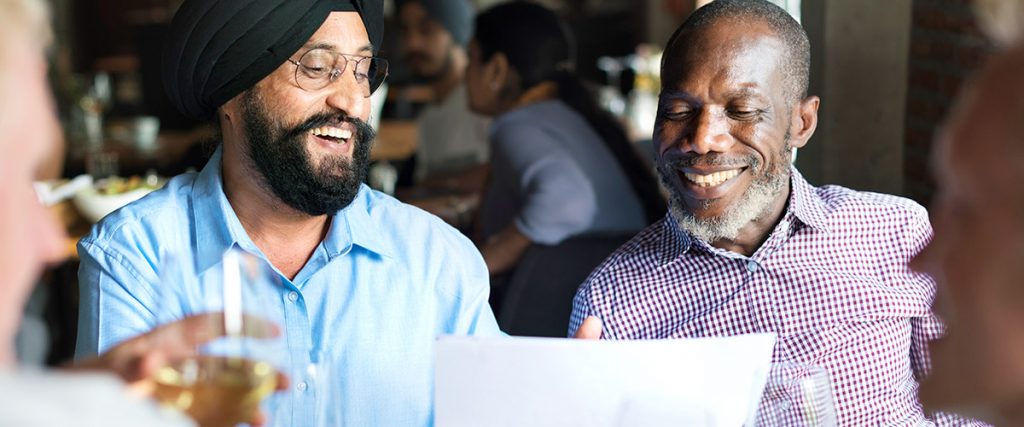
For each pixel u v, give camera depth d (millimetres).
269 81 1484
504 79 3020
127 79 6363
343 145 1518
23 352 1990
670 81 1680
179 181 1613
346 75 1508
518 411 1282
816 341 1702
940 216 741
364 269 1580
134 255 1527
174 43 1525
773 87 1648
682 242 1768
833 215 1752
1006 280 676
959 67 2580
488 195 3088
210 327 1003
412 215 1663
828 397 1154
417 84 6234
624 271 1811
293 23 1469
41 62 795
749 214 1682
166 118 5527
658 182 3156
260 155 1494
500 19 3018
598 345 1266
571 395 1271
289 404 1102
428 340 1595
